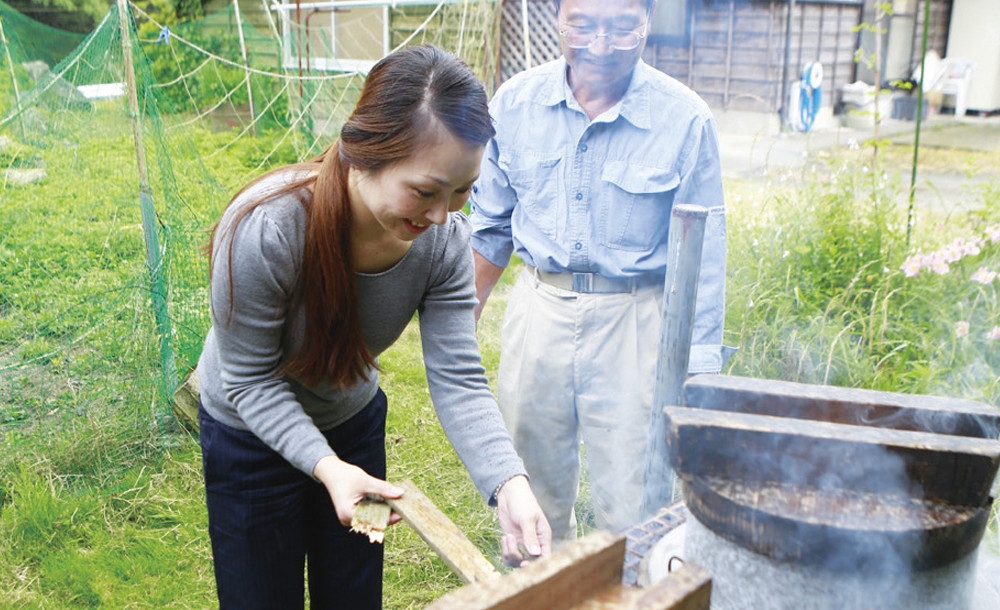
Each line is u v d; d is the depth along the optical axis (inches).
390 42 384.5
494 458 63.7
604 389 86.4
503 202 90.4
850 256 153.1
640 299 85.0
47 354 145.9
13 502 115.4
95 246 218.2
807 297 147.3
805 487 41.5
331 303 57.7
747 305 141.2
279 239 55.7
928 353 132.6
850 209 161.2
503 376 92.7
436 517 53.2
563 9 79.3
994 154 327.9
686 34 405.1
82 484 121.3
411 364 165.5
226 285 56.7
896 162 312.0
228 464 64.8
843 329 135.5
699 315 83.3
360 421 70.2
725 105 414.9
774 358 138.9
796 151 343.3
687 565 34.7
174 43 399.9
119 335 137.6
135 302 138.1
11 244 217.2
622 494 89.7
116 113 319.9
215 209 211.3
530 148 84.6
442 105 50.1
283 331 60.5
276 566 67.7
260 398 59.9
